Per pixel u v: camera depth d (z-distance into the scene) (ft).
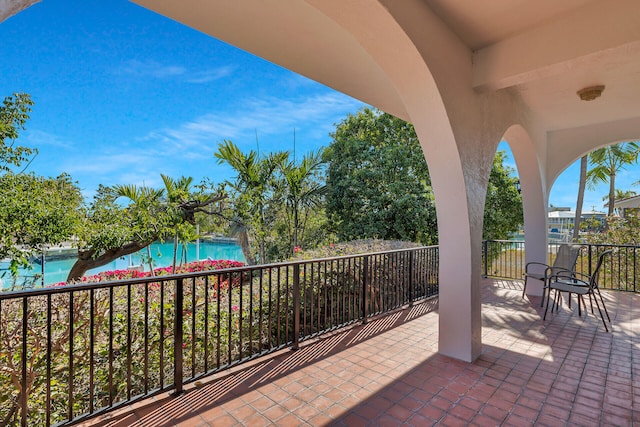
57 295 9.32
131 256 28.12
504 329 12.06
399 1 6.66
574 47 7.60
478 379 8.32
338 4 6.16
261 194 30.99
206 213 29.35
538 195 16.49
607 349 10.22
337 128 35.50
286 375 8.45
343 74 9.74
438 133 8.65
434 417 6.78
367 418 6.73
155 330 10.82
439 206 9.50
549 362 9.30
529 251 17.29
